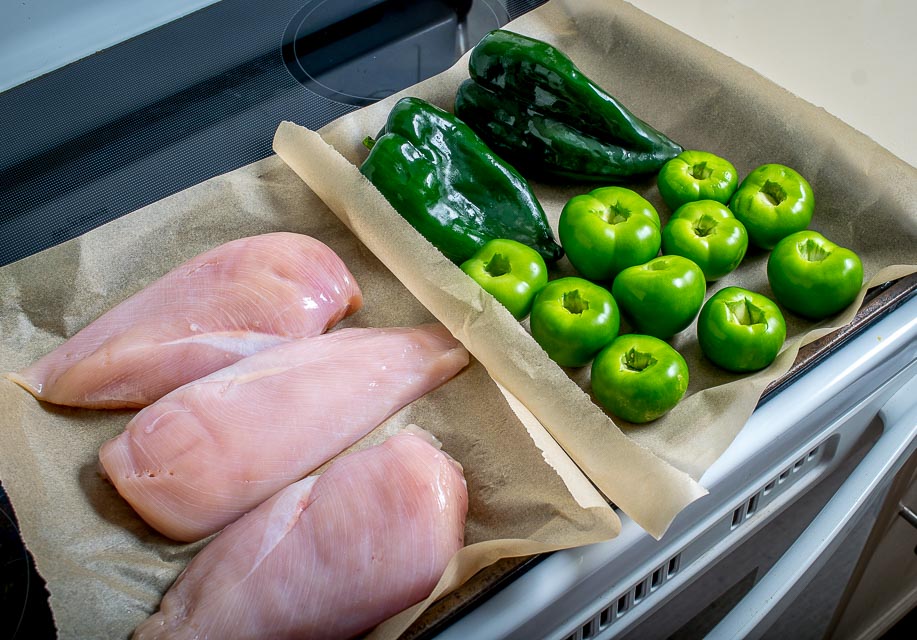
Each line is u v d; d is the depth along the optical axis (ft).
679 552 3.09
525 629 2.80
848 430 3.50
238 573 2.92
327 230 4.28
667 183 4.18
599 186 4.54
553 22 4.99
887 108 4.39
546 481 3.15
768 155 4.34
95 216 4.11
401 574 2.93
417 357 3.62
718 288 4.00
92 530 3.18
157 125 4.45
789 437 3.25
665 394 3.30
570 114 4.39
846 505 3.00
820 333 3.46
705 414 3.38
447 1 5.09
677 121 4.62
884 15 4.90
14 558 2.97
